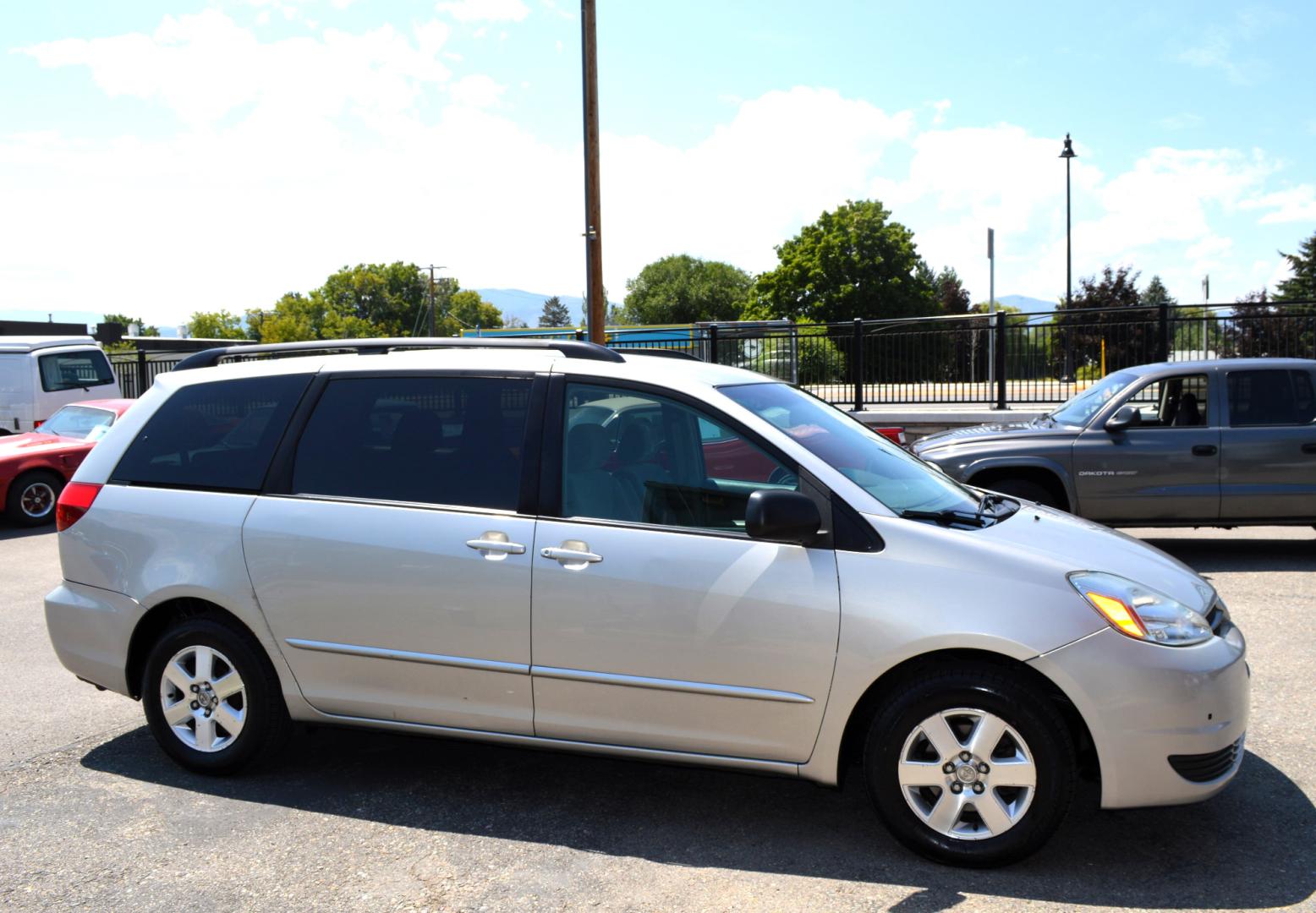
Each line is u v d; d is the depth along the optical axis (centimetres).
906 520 371
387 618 409
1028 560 358
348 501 421
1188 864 356
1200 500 856
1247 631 653
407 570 405
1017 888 339
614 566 382
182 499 446
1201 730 343
